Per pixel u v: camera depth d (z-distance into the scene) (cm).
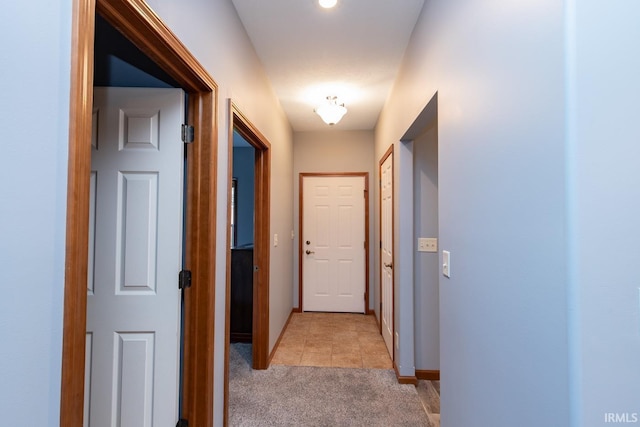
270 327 266
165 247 130
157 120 132
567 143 61
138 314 129
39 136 58
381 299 326
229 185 161
